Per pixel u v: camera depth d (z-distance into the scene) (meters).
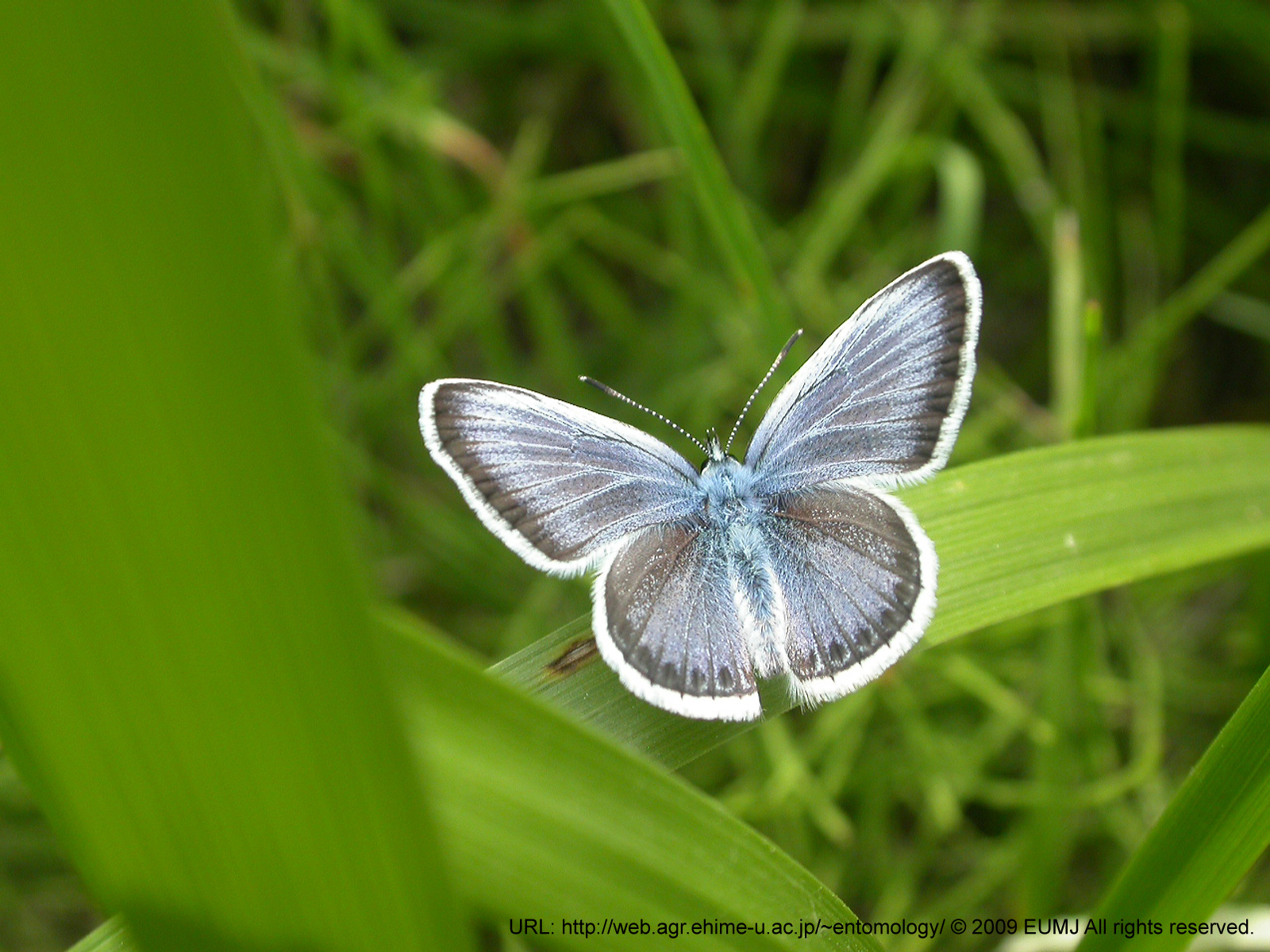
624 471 0.11
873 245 0.15
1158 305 0.15
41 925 0.13
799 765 0.12
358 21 0.14
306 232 0.13
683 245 0.15
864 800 0.13
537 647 0.10
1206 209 0.15
